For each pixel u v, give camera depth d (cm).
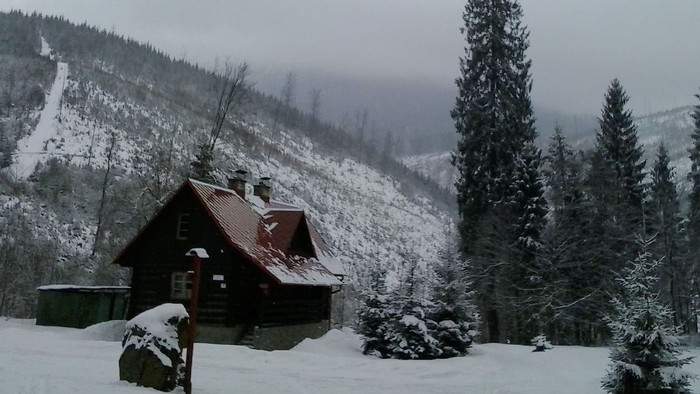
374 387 1307
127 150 7231
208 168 4166
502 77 3791
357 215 8462
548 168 3797
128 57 13738
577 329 3488
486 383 1436
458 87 3928
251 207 3005
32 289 4125
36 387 938
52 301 3102
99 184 6012
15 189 5525
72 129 7506
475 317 2259
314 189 8631
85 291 3111
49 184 5834
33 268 4294
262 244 2720
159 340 1071
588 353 2170
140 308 2661
